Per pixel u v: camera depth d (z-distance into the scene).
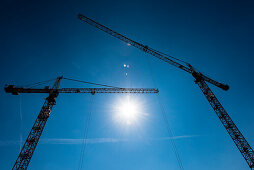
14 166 32.38
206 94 42.91
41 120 40.06
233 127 35.44
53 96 45.22
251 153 31.56
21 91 43.94
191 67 49.44
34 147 35.75
